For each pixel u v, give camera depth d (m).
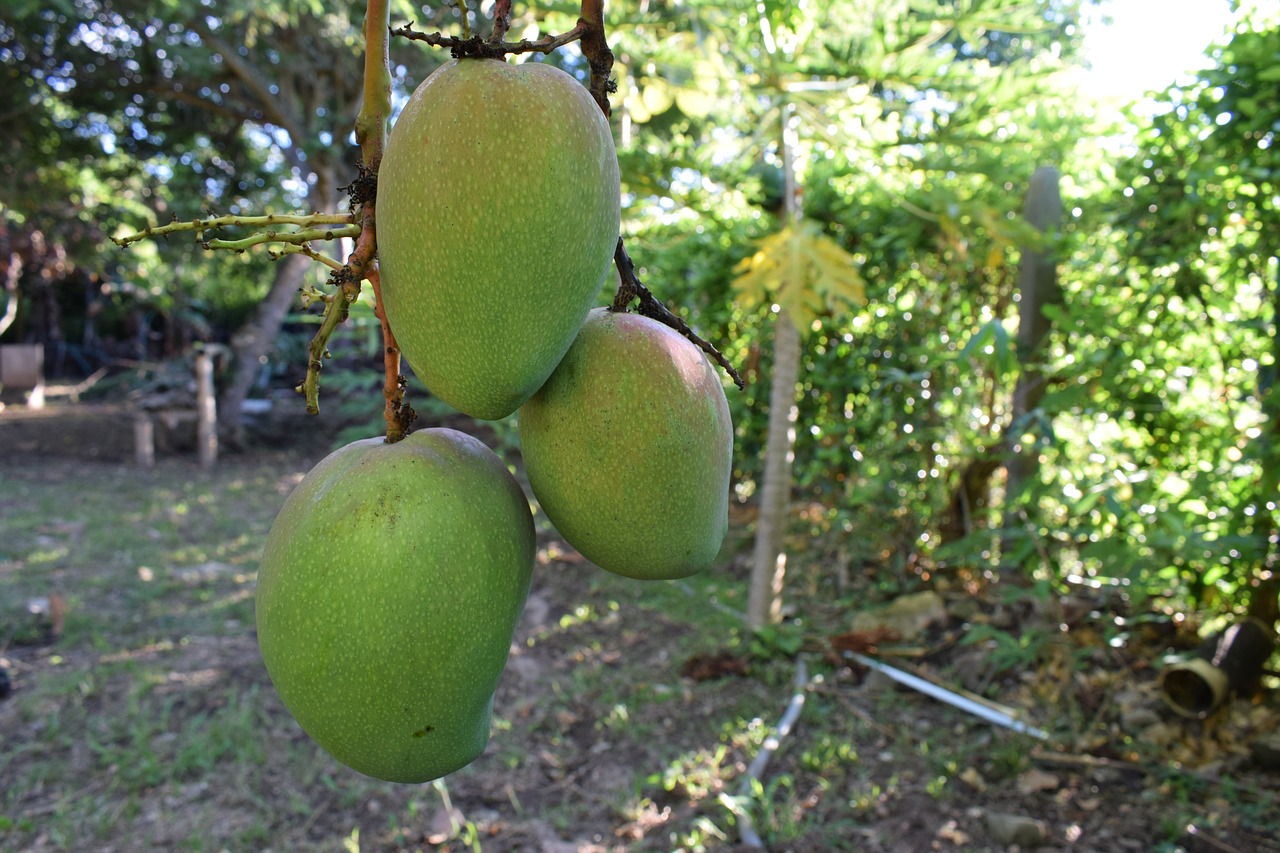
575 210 0.86
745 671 3.97
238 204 12.45
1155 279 3.73
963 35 3.17
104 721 3.68
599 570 5.41
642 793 3.18
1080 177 4.57
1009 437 3.71
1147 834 2.81
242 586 5.39
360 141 0.94
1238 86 3.13
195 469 9.36
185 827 3.02
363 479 0.93
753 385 6.00
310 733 0.95
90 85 9.77
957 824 2.90
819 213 5.23
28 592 5.14
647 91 3.59
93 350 19.34
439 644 0.90
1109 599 3.94
